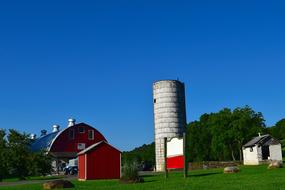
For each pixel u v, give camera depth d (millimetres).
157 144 69562
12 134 58312
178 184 28922
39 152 60344
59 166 96250
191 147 124125
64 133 100250
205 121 126500
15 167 57562
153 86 71312
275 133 153375
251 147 66250
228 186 25422
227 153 102438
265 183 25906
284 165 46500
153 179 37688
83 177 46719
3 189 33812
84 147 101625
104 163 47062
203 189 24328
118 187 29656
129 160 39906
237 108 98312
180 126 69438
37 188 32906
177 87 69938
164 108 69312
